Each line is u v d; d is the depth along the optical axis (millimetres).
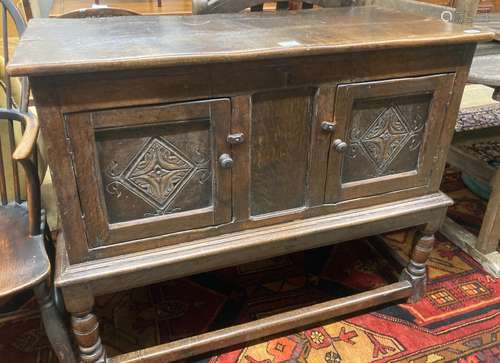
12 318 1098
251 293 1494
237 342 1197
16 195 1192
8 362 1222
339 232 1180
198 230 1034
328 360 1247
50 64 747
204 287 1518
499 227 1580
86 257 959
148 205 970
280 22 1176
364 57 983
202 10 1330
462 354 1274
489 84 1258
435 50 1045
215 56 842
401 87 1055
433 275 1582
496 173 1509
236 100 925
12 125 1114
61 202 886
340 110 1021
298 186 1095
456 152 1807
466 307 1441
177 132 920
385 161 1161
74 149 851
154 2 2443
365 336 1324
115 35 974
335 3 1463
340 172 1106
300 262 1646
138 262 983
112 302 1445
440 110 1137
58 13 2012
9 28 1947
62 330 1049
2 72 1197
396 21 1204
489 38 1061
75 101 812
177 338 1314
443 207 1268
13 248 1020
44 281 978
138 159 917
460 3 1285
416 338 1321
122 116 855
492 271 1585
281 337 1319
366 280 1558
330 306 1269
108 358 1106
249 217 1073
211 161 974
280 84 946
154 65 810
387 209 1206
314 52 909
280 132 1009
